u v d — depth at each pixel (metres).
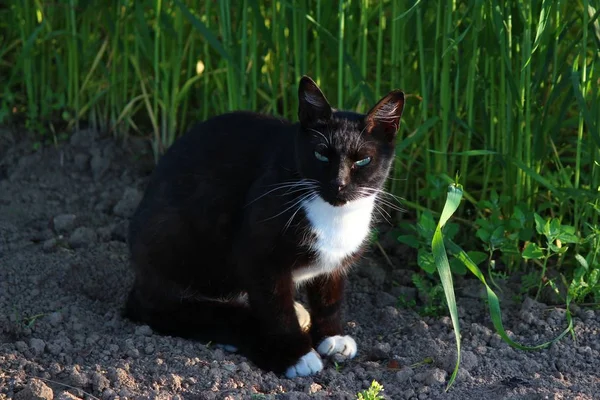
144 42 6.97
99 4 7.06
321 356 5.39
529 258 5.89
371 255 6.54
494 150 6.36
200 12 7.27
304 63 6.58
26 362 4.91
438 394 4.86
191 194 5.31
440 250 4.80
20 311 5.64
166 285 5.49
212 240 5.31
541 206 6.13
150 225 5.40
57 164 7.41
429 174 6.43
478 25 5.96
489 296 5.02
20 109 7.92
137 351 5.09
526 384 4.95
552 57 6.14
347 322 5.79
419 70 6.64
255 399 4.70
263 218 4.98
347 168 4.93
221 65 6.95
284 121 5.51
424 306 5.94
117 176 7.31
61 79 7.60
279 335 5.21
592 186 6.10
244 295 5.73
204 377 4.91
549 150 6.46
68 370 4.85
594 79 6.00
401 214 6.73
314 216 5.00
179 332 5.49
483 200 6.35
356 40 6.71
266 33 6.32
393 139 5.14
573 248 6.23
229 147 5.35
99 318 5.64
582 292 5.77
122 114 7.32
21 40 7.56
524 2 5.91
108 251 6.43
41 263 6.21
